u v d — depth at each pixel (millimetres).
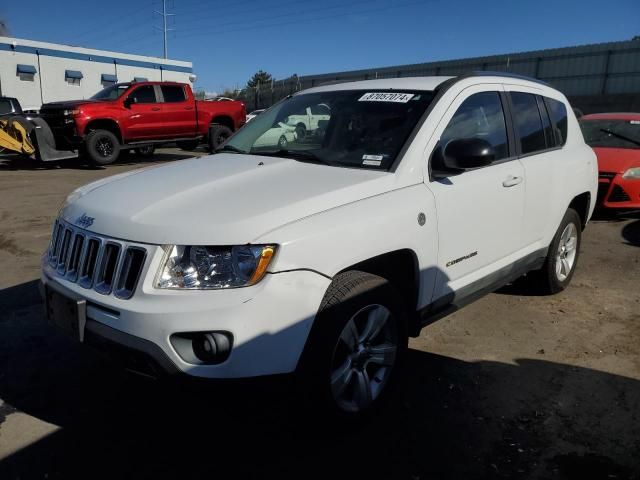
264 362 2416
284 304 2426
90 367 3561
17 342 3883
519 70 33688
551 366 3629
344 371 2746
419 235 2998
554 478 2568
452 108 3426
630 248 6480
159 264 2424
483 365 3633
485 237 3594
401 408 3121
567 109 4828
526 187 3936
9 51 32500
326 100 3852
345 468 2627
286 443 2812
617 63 29734
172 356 2373
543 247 4418
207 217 2506
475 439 2855
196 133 15609
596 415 3078
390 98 3568
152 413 3068
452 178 3309
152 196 2809
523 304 4688
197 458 2688
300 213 2584
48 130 13297
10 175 12555
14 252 6102
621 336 4090
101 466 2623
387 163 3119
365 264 2869
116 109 13867
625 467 2648
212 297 2355
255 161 3434
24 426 2928
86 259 2697
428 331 4145
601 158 7699
